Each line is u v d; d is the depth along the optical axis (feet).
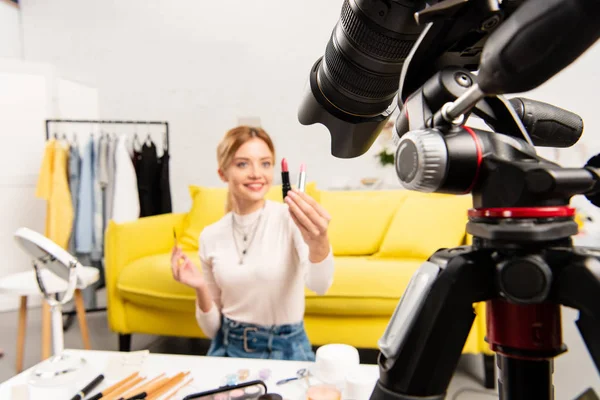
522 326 0.92
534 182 0.82
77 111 10.16
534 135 1.29
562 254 0.86
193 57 10.07
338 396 2.22
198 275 3.61
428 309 0.93
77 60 10.34
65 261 2.89
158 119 10.24
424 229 6.63
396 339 0.96
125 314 6.79
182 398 2.45
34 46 10.44
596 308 0.78
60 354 3.03
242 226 3.84
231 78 10.02
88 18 10.25
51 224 8.32
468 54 1.13
